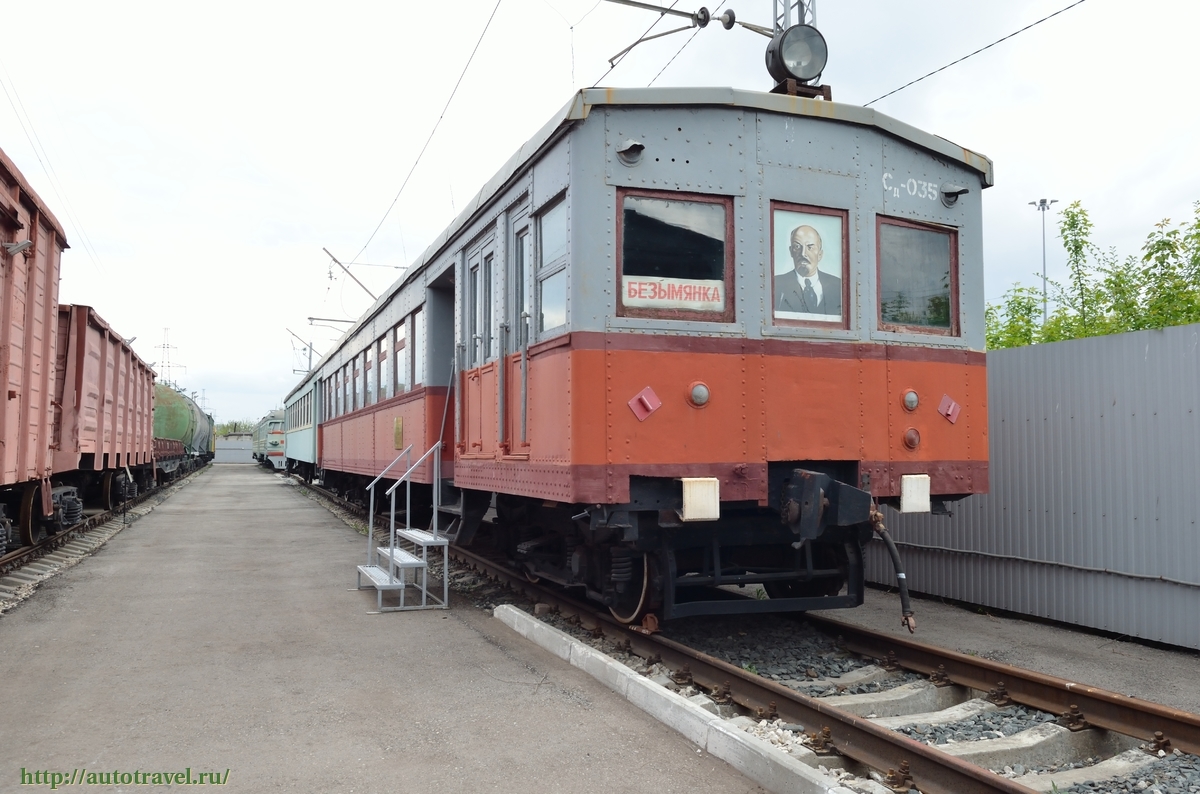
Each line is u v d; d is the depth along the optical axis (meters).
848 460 5.59
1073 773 3.82
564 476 5.17
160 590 8.31
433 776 3.65
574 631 6.54
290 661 5.54
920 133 5.96
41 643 6.07
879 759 3.81
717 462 5.23
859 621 7.05
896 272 5.92
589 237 5.14
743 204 5.44
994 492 7.40
